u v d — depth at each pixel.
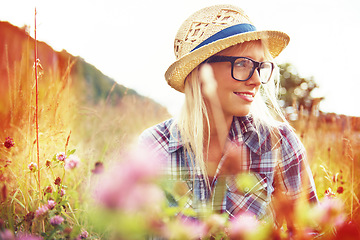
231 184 1.33
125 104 3.69
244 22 1.53
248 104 1.43
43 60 2.29
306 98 14.79
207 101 1.55
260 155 1.51
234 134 1.54
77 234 1.23
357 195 1.66
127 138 2.70
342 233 0.45
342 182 1.82
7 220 1.45
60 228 1.17
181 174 1.49
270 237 0.55
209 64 1.42
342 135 2.74
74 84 3.02
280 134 1.58
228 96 1.42
